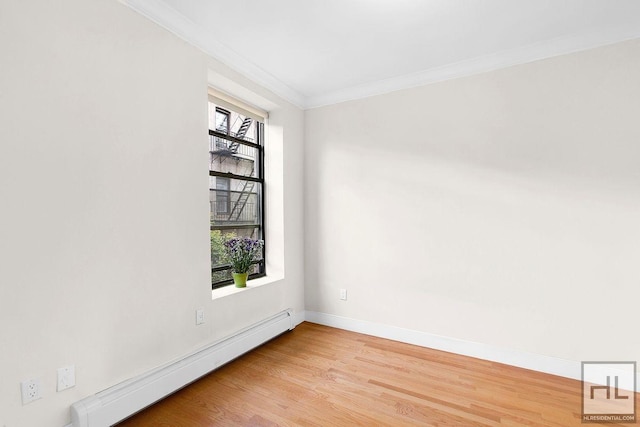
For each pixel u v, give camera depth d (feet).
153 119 6.30
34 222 4.69
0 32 4.32
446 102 8.71
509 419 5.83
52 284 4.88
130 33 5.89
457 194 8.61
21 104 4.54
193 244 7.16
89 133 5.30
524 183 7.77
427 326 9.09
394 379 7.27
